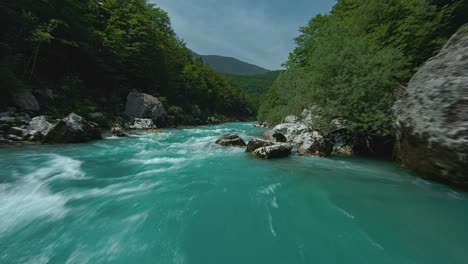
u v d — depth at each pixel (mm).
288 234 4629
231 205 5941
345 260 3828
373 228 4871
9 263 3701
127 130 23094
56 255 3910
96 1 30938
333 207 5887
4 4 18109
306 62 30281
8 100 15195
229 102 85688
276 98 44625
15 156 10062
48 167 8945
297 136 16781
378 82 12031
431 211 5699
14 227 4715
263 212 5582
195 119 45438
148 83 38000
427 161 7625
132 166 9859
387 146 13523
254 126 42844
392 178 8430
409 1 15312
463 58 6887
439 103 6898
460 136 6109
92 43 27031
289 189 7176
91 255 3914
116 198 6301
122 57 30344
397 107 9219
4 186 6805
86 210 5531
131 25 32750
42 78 21781
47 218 5098
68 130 13672
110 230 4672
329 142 14070
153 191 6883
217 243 4316
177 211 5566
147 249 4102
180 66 56344
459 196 6652
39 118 14430
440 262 3797
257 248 4176
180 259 3854
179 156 12086
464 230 4812
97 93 27594
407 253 4023
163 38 41938
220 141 15742
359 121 12422
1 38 18844
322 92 13273
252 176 8531
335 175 8805
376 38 15695
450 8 13961
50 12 21219
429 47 14234
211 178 8242
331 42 14273
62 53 23500
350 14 22141
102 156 11484
